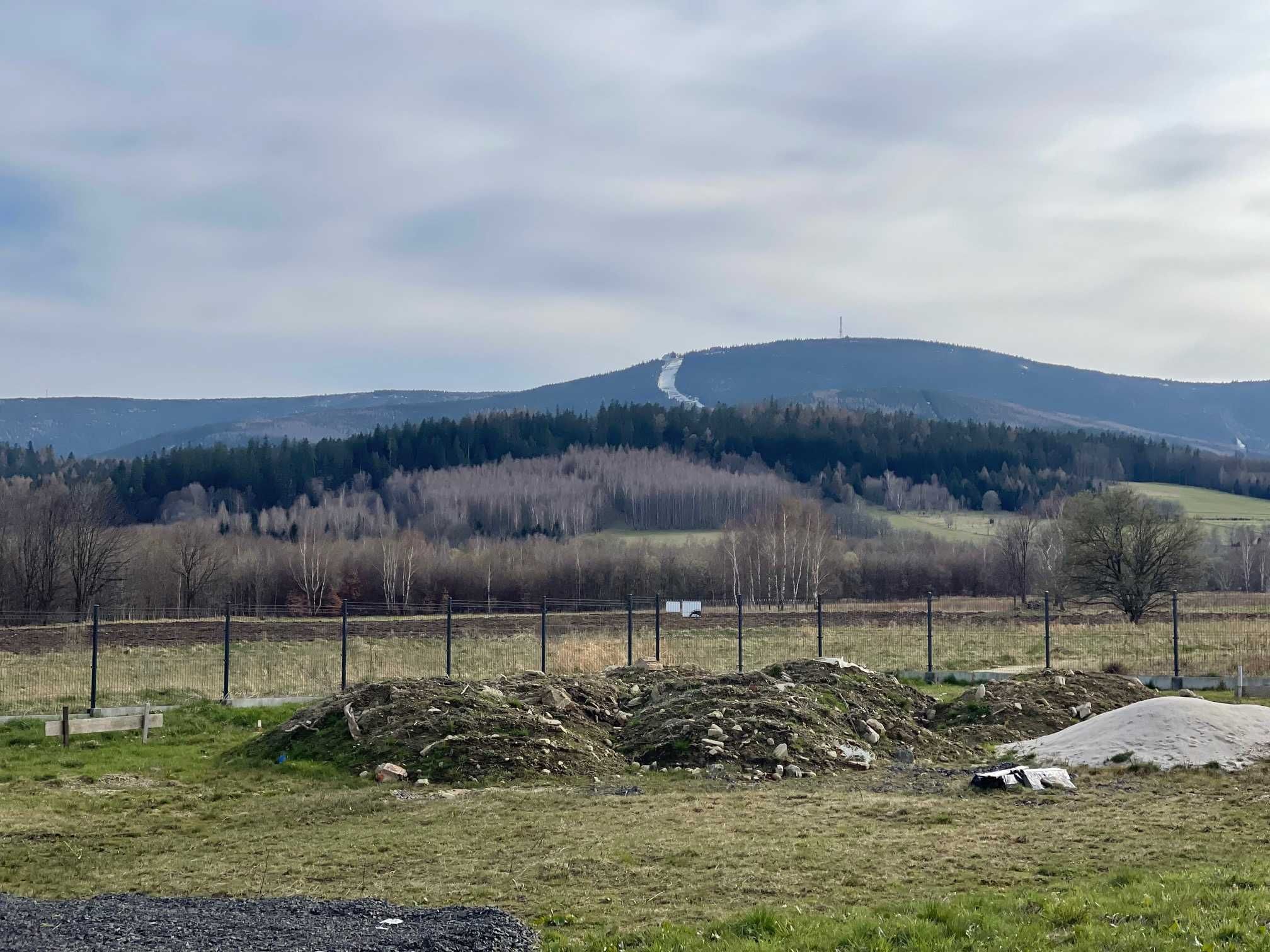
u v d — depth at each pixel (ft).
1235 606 186.91
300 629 146.41
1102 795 50.70
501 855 41.88
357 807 52.80
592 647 116.16
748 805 50.93
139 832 48.11
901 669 106.22
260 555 273.54
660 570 268.41
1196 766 54.70
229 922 31.58
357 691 69.92
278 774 61.52
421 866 40.75
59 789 57.52
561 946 29.60
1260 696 84.43
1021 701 73.20
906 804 50.06
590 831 45.37
